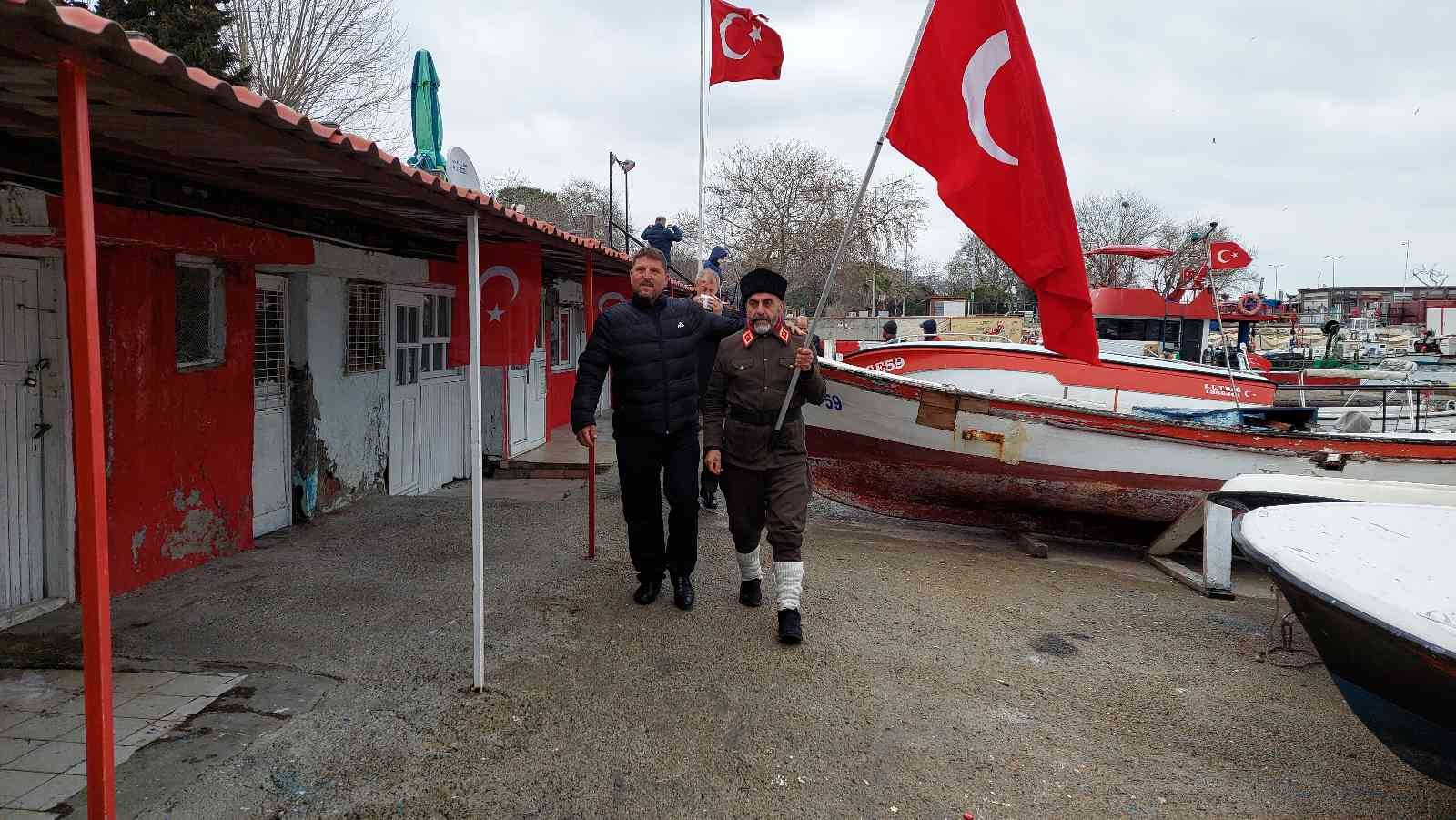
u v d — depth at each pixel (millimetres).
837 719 3660
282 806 2801
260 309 5863
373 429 7160
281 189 3998
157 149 3029
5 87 2133
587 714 3557
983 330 32594
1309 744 3682
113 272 4461
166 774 2895
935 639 4699
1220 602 5965
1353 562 3182
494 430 8945
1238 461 7066
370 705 3504
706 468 4758
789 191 39281
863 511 8188
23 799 2711
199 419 5145
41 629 4105
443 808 2867
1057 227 4031
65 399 4320
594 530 5980
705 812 2953
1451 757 2818
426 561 5492
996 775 3299
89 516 1956
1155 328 14820
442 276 7840
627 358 4594
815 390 4582
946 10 4137
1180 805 3158
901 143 4223
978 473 7301
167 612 4406
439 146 6566
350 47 22297
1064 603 5605
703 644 4363
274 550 5598
